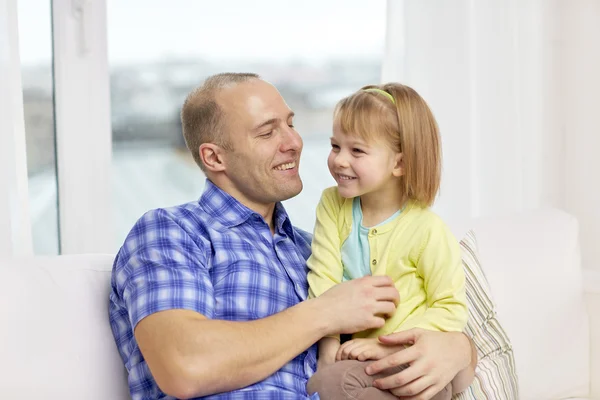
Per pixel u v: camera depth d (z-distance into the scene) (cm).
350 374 145
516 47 281
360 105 156
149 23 262
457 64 267
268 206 175
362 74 299
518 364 200
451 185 272
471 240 188
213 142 169
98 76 231
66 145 228
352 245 162
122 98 266
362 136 155
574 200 292
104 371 149
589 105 287
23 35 223
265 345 138
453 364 148
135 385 149
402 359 143
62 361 143
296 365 154
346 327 148
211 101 168
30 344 139
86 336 149
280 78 288
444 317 152
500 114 280
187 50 269
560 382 211
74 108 228
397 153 158
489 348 177
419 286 157
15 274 145
